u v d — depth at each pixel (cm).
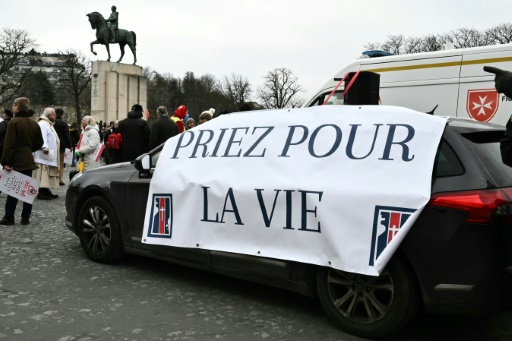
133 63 3619
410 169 365
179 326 402
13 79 6988
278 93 8025
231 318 421
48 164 1074
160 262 594
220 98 9462
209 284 514
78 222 602
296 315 431
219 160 465
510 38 5034
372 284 379
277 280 428
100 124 2755
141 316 422
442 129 371
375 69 849
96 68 3378
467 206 338
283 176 416
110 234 569
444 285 346
